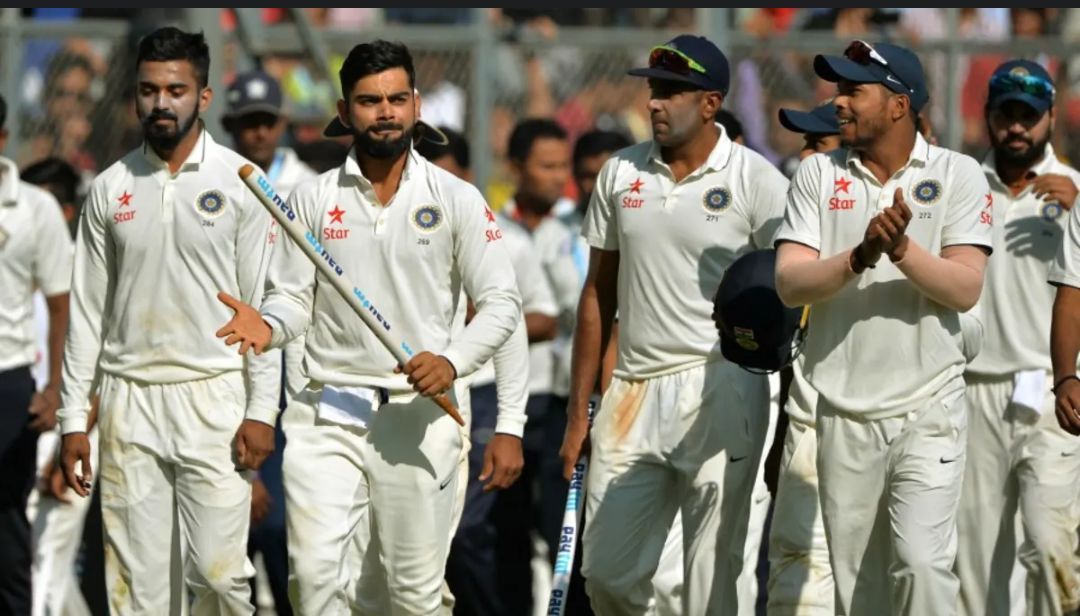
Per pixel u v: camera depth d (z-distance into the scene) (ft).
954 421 83.87
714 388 90.94
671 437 91.61
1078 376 100.83
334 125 89.56
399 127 86.07
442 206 87.20
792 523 93.04
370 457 86.94
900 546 82.79
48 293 111.24
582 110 141.59
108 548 92.48
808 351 85.30
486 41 139.85
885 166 83.92
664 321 91.66
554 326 117.60
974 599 106.01
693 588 92.22
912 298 83.20
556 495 119.96
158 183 91.15
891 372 83.51
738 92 141.08
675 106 90.68
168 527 92.22
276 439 111.86
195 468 90.89
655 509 93.04
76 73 139.03
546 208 122.31
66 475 92.22
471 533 116.88
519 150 122.01
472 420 116.98
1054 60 140.87
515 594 119.14
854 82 83.10
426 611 88.43
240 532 91.81
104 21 138.51
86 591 124.36
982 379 104.63
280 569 112.27
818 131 100.07
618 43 141.38
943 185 83.30
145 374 91.15
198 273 91.04
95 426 122.42
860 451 84.17
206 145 91.91
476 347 85.10
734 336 86.38
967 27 149.28
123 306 91.56
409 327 87.20
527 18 148.05
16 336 109.81
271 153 119.14
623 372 93.30
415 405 87.15
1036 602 103.50
